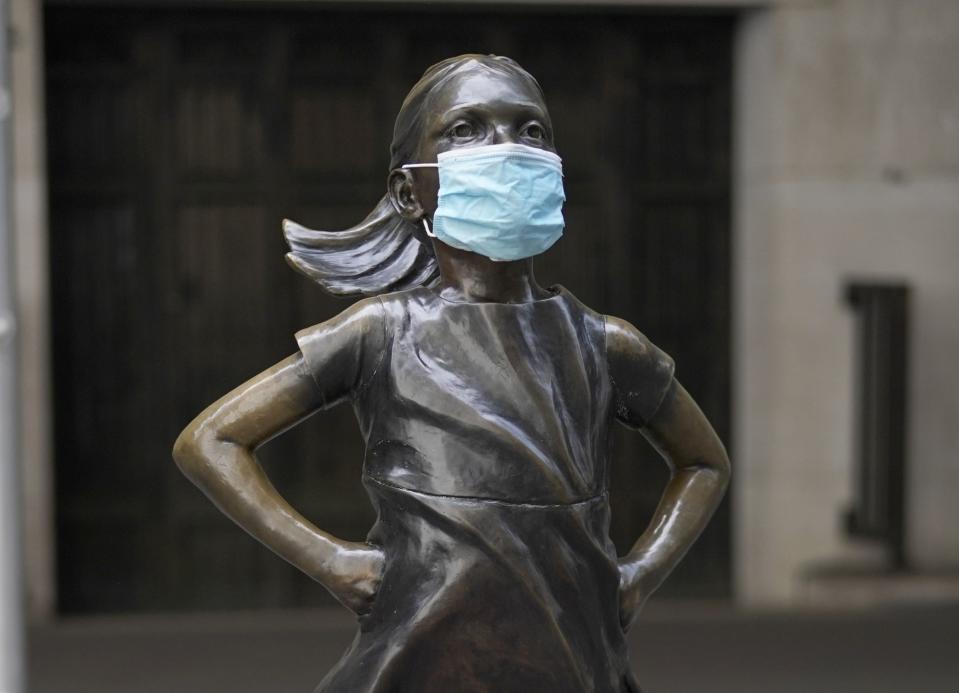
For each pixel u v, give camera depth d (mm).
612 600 3141
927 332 8680
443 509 3006
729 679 7230
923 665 7469
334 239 3396
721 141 8922
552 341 3141
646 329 8953
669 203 8922
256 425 3131
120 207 8570
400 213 3248
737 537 8906
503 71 3145
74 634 8125
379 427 3117
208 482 3129
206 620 8523
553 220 3088
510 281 3160
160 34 8500
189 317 8625
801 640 7973
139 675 7281
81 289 8570
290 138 8609
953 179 8594
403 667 3023
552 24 8711
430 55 8664
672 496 3396
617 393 3262
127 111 8523
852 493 8633
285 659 7621
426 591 3010
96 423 8602
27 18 7824
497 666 3010
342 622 8469
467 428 3016
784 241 8531
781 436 8594
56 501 8586
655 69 8859
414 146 3168
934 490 8773
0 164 4691
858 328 8570
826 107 8523
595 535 3100
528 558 3006
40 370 8000
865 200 8555
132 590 8680
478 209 3035
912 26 8531
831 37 8500
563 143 8820
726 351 8984
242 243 8633
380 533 3121
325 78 8609
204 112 8578
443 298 3146
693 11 8609
